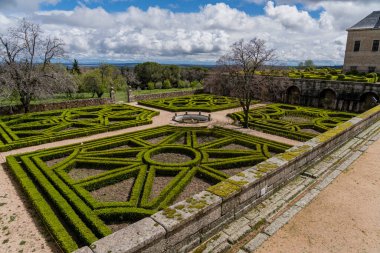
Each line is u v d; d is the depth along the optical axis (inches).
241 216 330.0
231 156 740.0
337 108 1574.8
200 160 690.2
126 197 533.0
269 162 401.1
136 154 753.0
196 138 895.1
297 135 937.5
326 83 1583.4
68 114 1227.2
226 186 318.3
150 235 230.5
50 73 1278.3
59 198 484.4
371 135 707.4
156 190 553.9
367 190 417.7
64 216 442.0
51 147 805.2
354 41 2130.9
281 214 343.9
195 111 1408.7
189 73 4256.9
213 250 271.3
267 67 1245.1
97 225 405.1
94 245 218.7
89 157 703.7
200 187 567.8
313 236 305.1
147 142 834.2
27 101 1237.1
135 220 450.3
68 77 1381.6
